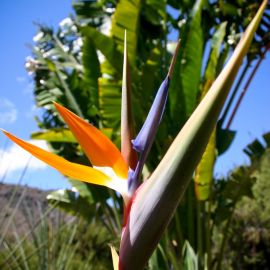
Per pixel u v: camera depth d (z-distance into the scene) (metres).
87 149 1.12
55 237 2.84
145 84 4.76
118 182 1.10
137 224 1.03
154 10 5.48
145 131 1.11
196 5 4.84
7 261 2.50
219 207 4.70
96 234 4.48
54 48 6.43
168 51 6.03
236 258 7.69
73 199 5.10
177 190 1.02
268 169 8.80
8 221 2.54
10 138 1.05
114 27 4.85
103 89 4.76
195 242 4.41
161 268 2.76
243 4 5.74
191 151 1.00
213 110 0.99
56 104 1.11
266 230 8.01
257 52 5.18
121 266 1.03
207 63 4.97
